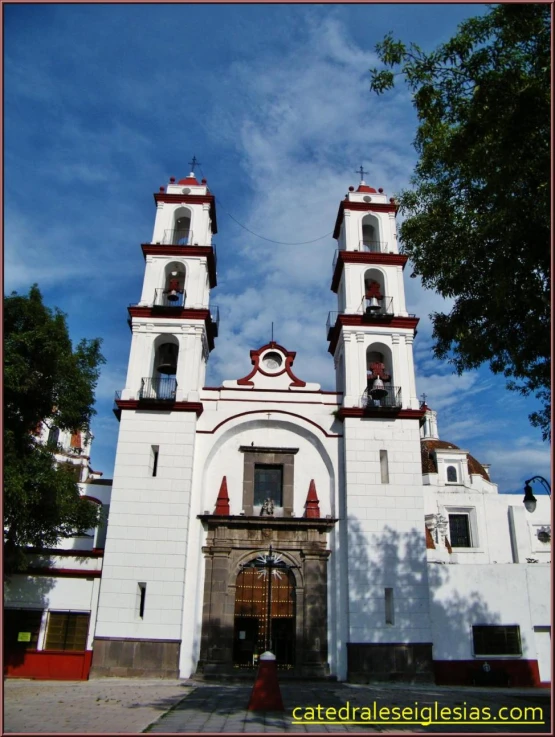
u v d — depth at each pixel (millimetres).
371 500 25609
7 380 20641
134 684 21172
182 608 23688
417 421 26969
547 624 24922
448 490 47000
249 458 27203
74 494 23547
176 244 30562
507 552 44219
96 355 25266
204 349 29766
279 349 28984
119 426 26219
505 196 12852
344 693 19141
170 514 24828
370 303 29859
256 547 25359
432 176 16875
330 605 24859
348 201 31766
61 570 24250
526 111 11875
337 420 27719
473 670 24031
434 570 25406
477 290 15141
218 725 12125
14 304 22375
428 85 14055
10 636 23422
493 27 13227
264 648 24281
